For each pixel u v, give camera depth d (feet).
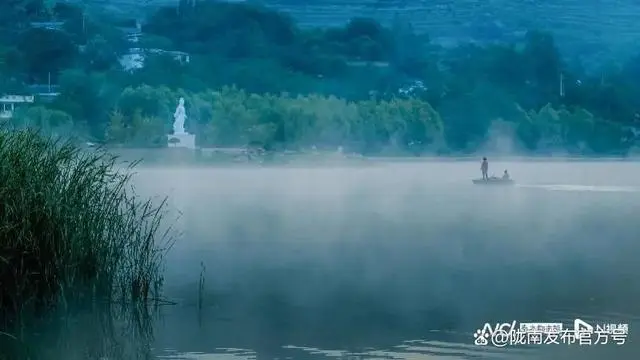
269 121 495.00
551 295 59.16
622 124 642.22
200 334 47.39
